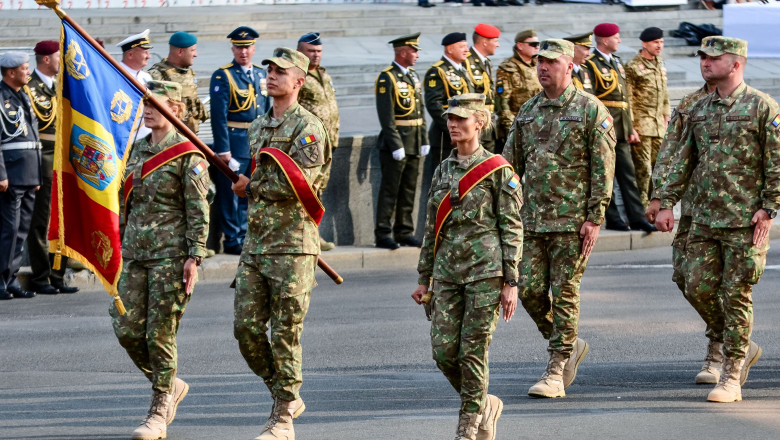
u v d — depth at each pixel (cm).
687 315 1496
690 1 3844
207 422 1010
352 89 2902
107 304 1619
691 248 1105
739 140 1070
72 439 948
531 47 1948
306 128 918
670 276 1794
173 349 970
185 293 966
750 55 3528
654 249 2069
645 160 2095
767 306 1541
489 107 1967
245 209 1892
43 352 1323
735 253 1075
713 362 1145
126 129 951
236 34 1811
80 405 1080
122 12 3550
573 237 1109
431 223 906
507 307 875
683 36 3594
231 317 1520
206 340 1382
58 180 939
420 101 1941
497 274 874
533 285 1128
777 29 3509
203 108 1786
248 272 927
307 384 1161
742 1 3797
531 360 1274
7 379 1198
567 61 1118
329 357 1293
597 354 1291
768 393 1095
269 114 941
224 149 1805
